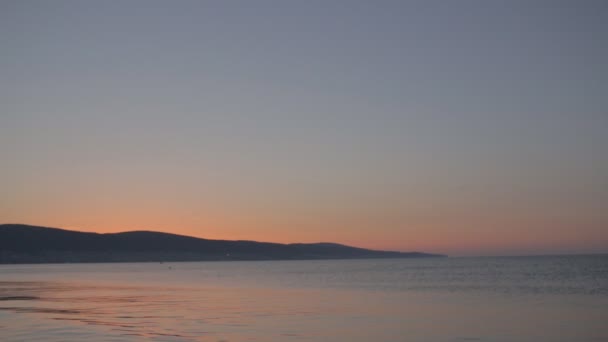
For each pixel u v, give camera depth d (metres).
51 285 69.44
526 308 34.69
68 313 32.38
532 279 74.12
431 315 31.12
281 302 40.75
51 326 26.09
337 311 33.53
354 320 28.78
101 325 26.48
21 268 176.62
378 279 81.69
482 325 26.73
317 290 55.94
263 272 127.38
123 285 69.69
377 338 22.97
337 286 63.34
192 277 99.25
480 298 43.12
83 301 42.03
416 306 36.75
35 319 29.14
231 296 47.72
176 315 31.33
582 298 42.50
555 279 73.19
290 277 94.81
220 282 77.75
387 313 32.34
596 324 26.80
